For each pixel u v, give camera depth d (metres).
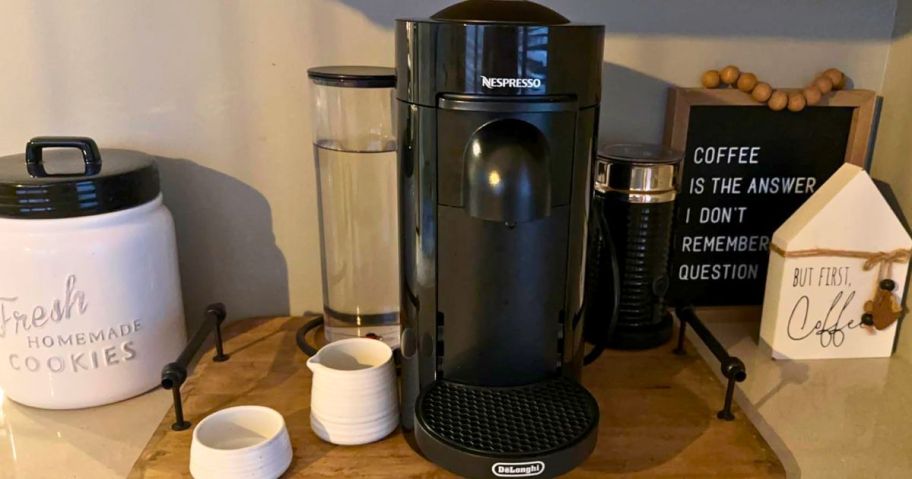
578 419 0.55
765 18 0.80
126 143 0.79
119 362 0.68
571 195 0.55
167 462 0.58
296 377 0.72
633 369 0.74
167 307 0.71
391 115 0.74
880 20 0.81
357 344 0.64
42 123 0.77
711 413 0.66
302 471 0.56
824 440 0.64
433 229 0.55
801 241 0.74
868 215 0.74
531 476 0.51
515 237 0.54
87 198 0.63
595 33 0.52
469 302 0.56
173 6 0.75
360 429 0.59
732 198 0.85
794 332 0.77
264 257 0.85
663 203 0.75
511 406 0.56
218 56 0.77
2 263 0.63
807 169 0.84
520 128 0.49
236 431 0.58
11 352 0.66
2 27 0.74
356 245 0.78
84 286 0.64
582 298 0.60
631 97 0.82
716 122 0.82
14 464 0.60
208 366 0.74
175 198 0.81
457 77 0.50
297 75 0.78
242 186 0.82
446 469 0.52
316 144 0.75
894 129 0.81
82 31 0.75
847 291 0.76
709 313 0.87
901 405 0.70
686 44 0.80
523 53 0.49
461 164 0.52
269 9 0.76
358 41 0.78
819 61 0.82
